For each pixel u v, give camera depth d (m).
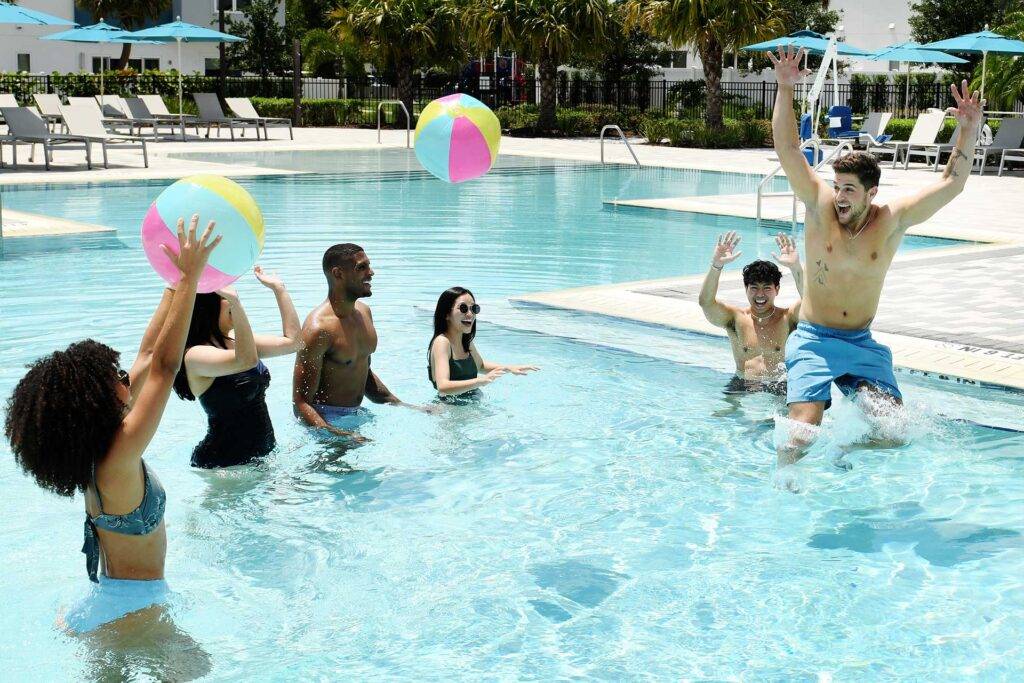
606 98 38.50
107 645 3.61
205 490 5.03
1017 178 21.02
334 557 4.39
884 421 5.49
